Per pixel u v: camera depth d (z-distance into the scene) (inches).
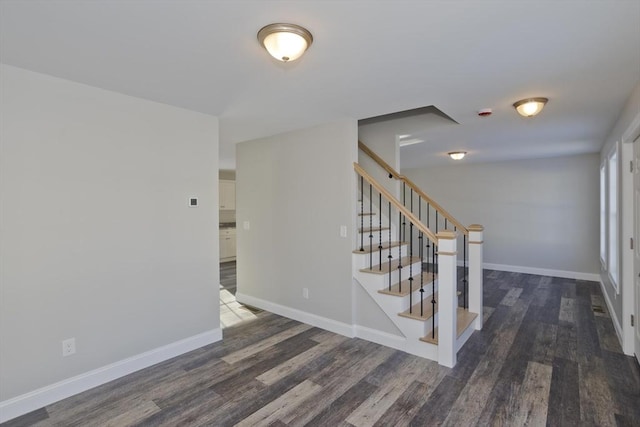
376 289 127.0
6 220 84.3
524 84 96.8
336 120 136.3
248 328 145.6
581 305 175.2
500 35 69.4
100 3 57.9
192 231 123.2
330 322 141.8
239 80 93.6
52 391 91.0
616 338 132.0
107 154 101.8
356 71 87.5
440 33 68.5
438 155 231.1
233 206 347.9
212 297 129.9
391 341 125.0
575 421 81.7
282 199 159.8
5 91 84.0
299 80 93.7
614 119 135.5
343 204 136.3
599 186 223.1
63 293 93.4
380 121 164.9
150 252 111.9
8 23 64.4
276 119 134.5
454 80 94.0
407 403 89.7
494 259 267.9
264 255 169.6
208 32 68.2
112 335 102.9
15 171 85.6
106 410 87.6
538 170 248.4
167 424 82.0
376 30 67.1
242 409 87.6
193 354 120.0
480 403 89.4
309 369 108.6
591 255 230.2
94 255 99.3
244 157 178.1
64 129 93.4
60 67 85.4
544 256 247.1
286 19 63.2
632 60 81.4
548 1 57.6
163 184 115.0
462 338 125.8
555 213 242.7
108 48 75.2
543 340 130.3
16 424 82.4
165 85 97.6
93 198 99.0
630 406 87.4
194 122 123.3
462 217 281.6
